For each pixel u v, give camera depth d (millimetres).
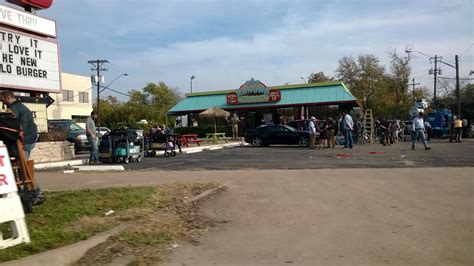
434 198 8617
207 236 6293
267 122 39594
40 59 16922
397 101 59594
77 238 5793
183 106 43594
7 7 15492
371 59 60938
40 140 17062
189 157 19250
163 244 5883
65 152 17797
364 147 24578
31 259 4965
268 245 5840
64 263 5027
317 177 11336
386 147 24266
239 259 5312
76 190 9516
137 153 17219
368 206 7973
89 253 5383
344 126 23672
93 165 15469
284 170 12891
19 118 7922
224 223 6980
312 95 37781
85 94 73875
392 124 30016
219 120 42125
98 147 16734
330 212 7555
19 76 16000
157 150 19875
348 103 36500
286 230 6535
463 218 7102
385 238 6062
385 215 7312
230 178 11336
